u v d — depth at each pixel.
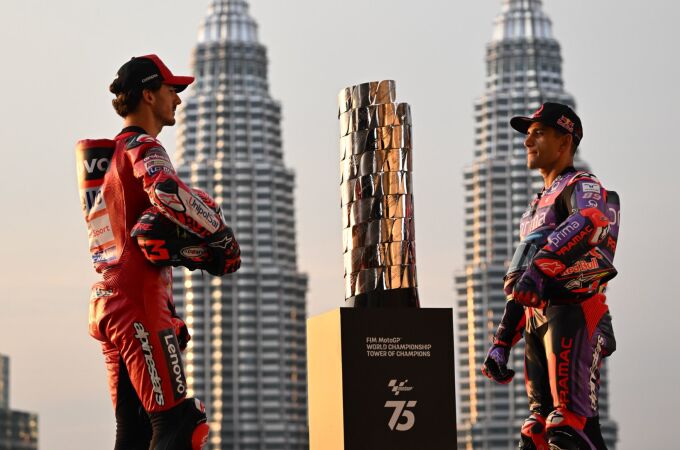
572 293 8.08
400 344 8.83
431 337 8.88
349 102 9.73
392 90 9.63
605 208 8.21
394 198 9.55
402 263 9.52
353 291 9.64
